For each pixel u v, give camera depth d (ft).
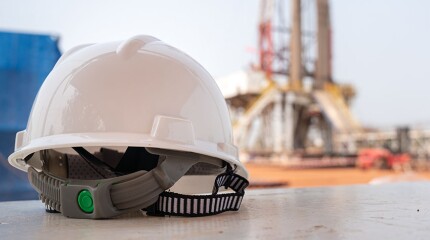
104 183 3.87
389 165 45.78
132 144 3.82
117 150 4.87
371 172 43.52
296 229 3.35
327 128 59.93
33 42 14.14
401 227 3.43
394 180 19.48
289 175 39.83
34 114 4.46
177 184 5.90
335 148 58.03
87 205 3.97
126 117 3.97
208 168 5.58
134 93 4.03
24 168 5.25
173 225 3.62
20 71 13.80
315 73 61.31
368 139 54.08
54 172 4.68
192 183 5.96
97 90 4.05
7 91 13.56
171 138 3.99
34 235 3.18
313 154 53.62
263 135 54.49
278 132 55.98
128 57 4.18
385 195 6.73
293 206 5.16
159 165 3.98
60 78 4.34
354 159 49.03
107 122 3.96
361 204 5.32
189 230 3.34
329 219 3.92
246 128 50.88
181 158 4.12
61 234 3.21
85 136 3.93
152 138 3.92
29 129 4.48
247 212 4.54
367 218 3.97
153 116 4.02
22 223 3.81
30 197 13.30
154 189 3.97
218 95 4.76
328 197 6.47
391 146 50.52
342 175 39.88
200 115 4.34
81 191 3.99
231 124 5.02
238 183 4.77
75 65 4.32
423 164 45.83
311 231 3.25
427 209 4.71
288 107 57.67
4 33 13.88
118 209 3.95
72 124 4.04
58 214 4.51
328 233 3.16
